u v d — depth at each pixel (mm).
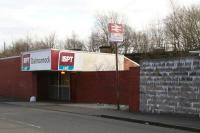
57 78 33312
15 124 17109
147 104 21875
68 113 22750
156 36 54625
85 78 30656
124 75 27531
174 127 16547
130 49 60062
